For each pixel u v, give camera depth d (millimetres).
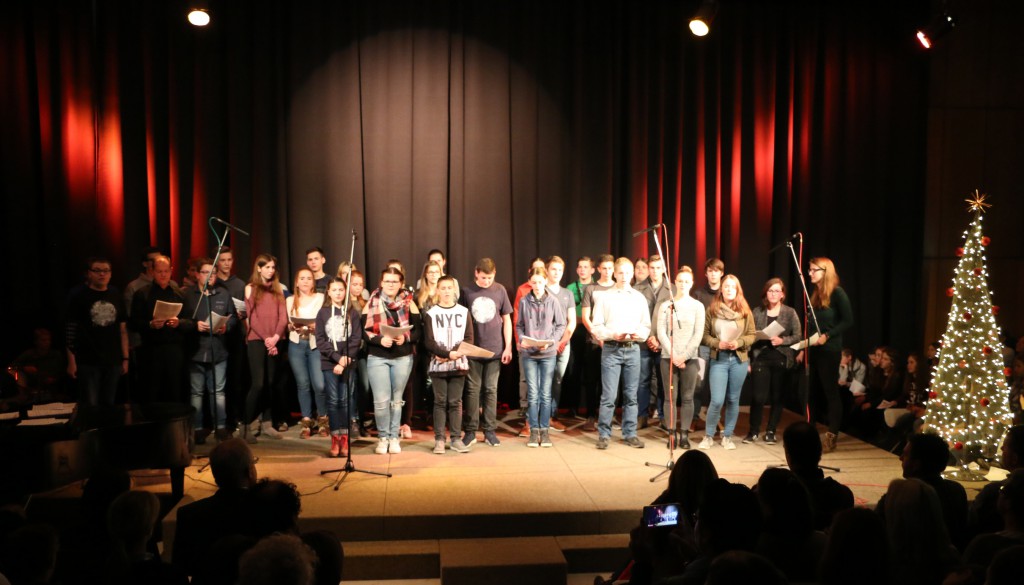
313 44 7105
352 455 5945
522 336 6176
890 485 3008
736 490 2613
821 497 3506
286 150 7164
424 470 5578
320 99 7145
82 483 5371
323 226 7211
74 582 3045
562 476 5457
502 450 6129
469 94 7293
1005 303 8047
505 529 4762
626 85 7488
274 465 5656
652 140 7516
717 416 6211
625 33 7465
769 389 6445
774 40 7574
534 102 7383
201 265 6211
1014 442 3889
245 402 6547
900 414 6465
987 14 7832
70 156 6949
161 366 6047
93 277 5965
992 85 7883
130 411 4805
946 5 6773
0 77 6809
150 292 6113
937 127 7867
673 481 3342
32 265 6949
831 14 7641
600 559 4613
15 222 6883
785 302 7766
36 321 6969
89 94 6949
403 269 6668
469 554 4488
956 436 5648
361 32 7172
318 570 2285
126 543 2828
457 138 7316
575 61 7344
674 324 6191
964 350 5684
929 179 7910
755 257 7719
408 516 4707
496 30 7297
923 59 7758
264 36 7047
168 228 7172
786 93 7668
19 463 4320
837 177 7773
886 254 7887
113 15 6934
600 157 7453
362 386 6449
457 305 6000
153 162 7062
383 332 5684
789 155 7695
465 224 7371
